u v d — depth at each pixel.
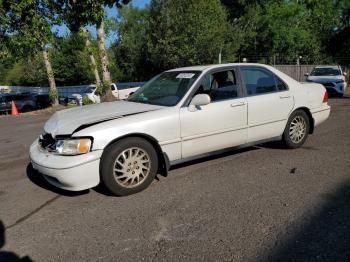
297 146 6.62
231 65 5.79
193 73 5.55
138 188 4.82
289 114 6.35
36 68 49.78
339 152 6.38
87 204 4.57
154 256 3.32
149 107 5.18
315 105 6.73
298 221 3.87
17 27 16.95
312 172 5.38
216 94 5.51
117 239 3.65
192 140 5.21
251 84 5.93
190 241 3.55
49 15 16.98
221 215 4.08
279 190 4.73
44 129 5.13
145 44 36.22
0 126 12.80
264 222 3.88
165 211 4.24
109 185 4.62
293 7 40.03
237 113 5.62
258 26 40.78
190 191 4.81
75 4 15.92
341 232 3.61
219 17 29.88
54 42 18.56
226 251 3.35
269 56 42.09
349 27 42.41
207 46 29.17
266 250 3.35
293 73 32.12
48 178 4.77
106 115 4.95
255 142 6.02
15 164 6.71
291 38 40.47
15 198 4.90
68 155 4.48
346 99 15.92
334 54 44.47
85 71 44.03
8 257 3.43
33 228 3.99
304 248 3.36
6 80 62.97
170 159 5.10
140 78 39.34
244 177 5.26
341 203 4.27
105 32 16.44
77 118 4.93
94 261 3.29
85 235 3.77
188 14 29.25
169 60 30.70
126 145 4.66
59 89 34.06
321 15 38.94
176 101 5.20
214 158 6.21
